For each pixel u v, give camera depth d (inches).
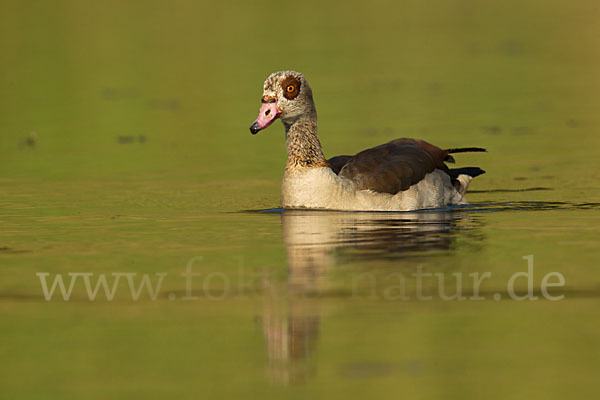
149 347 599.8
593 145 1455.5
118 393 530.0
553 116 1716.3
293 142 1052.5
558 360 570.6
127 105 1895.9
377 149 1110.4
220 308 671.8
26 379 550.9
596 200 1091.9
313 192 1040.8
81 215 1037.8
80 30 2970.0
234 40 2743.6
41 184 1240.8
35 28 3009.4
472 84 2073.1
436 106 1830.7
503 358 573.3
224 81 2132.1
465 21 3115.2
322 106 1845.5
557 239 872.9
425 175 1082.7
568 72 2202.3
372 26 3036.4
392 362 569.6
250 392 529.3
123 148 1514.5
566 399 514.9
